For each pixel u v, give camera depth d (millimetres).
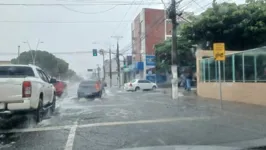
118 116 11172
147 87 34406
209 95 19766
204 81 20781
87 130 8461
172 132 7957
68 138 7492
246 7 22672
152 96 22672
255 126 8805
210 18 23094
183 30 25156
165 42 38812
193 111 12469
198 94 21672
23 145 6832
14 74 10484
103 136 7602
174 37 19703
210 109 13109
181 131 8094
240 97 16094
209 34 23641
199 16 24469
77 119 10594
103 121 10031
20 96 8672
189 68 35562
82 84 21578
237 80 16500
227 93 17438
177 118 10484
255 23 21781
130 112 12352
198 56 21656
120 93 28188
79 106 15273
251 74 15195
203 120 10008
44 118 10883
